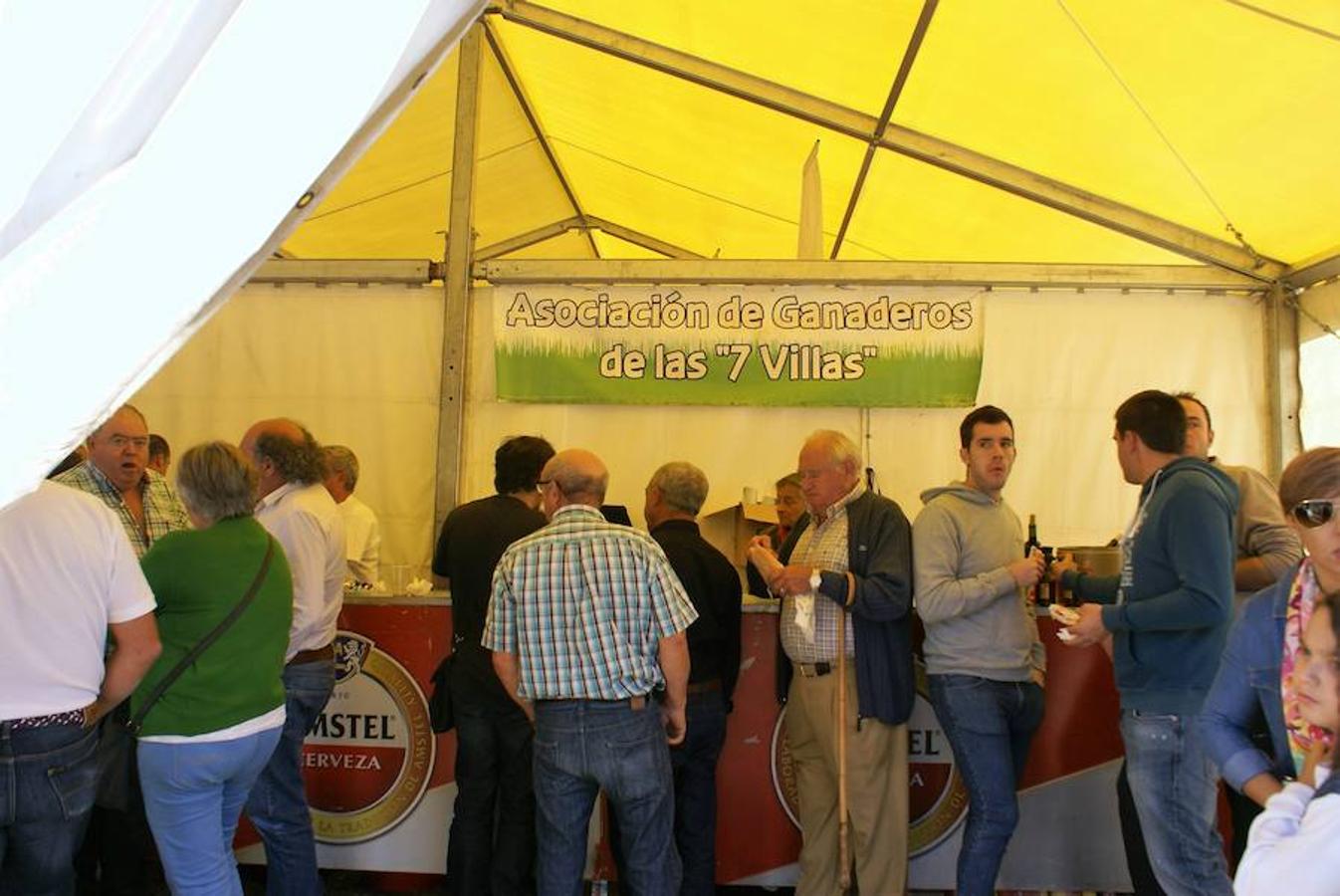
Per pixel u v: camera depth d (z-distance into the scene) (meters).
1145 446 3.40
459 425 5.33
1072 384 5.40
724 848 4.45
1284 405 5.35
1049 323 5.41
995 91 5.10
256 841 4.57
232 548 3.30
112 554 2.82
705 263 5.35
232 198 1.36
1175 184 5.28
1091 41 4.41
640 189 8.81
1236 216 5.30
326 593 4.00
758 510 5.32
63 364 1.34
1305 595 2.37
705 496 4.18
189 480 3.34
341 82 1.36
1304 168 4.74
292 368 5.50
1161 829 3.25
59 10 1.23
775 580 3.95
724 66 5.89
